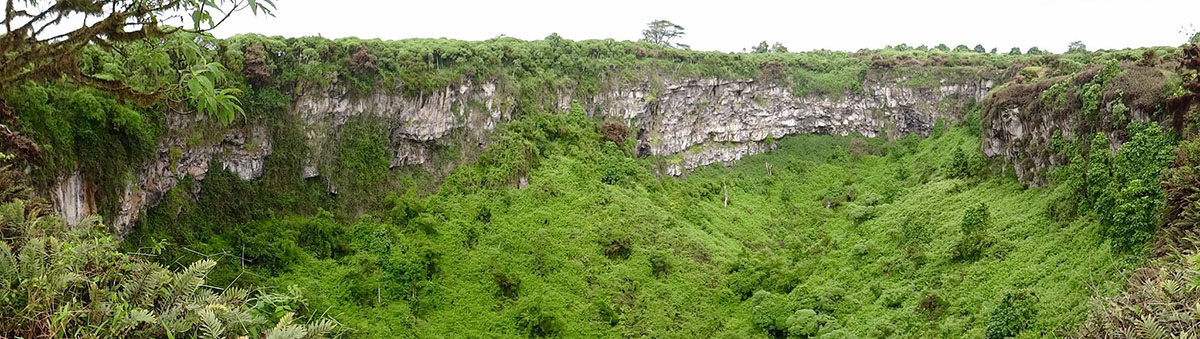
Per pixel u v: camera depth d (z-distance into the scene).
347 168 50.22
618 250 50.91
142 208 38.91
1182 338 10.21
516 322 43.16
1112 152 40.59
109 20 8.33
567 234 51.59
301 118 48.56
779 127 86.56
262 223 44.88
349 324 38.88
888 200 64.06
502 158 56.78
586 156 61.34
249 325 8.22
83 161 34.28
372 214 49.94
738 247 58.16
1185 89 36.72
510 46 64.31
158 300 8.17
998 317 33.59
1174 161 32.69
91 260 8.45
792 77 88.25
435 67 56.69
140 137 38.16
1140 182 34.09
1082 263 34.88
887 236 52.50
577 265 48.69
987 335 33.38
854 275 48.31
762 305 46.06
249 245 42.06
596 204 55.31
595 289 47.12
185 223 41.59
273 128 46.91
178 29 8.56
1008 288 36.66
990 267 40.16
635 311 45.91
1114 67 43.84
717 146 80.75
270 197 46.53
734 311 47.56
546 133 61.56
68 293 7.91
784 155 84.50
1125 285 28.31
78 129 34.06
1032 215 44.25
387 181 52.00
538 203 54.25
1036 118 50.81
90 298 7.61
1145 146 36.69
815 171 80.25
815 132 88.50
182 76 8.52
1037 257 38.41
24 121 30.16
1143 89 40.03
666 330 44.50
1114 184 36.78
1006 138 54.94
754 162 82.38
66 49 8.30
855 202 67.12
